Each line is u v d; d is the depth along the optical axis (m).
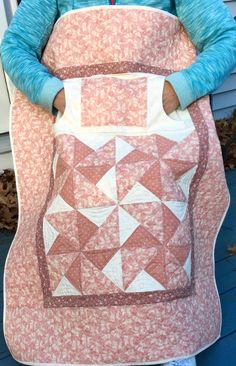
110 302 1.05
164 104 1.16
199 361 1.17
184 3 1.22
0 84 2.04
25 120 1.28
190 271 1.11
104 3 1.23
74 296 1.08
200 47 1.26
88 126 1.14
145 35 1.19
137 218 1.05
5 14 1.94
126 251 1.04
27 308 1.15
